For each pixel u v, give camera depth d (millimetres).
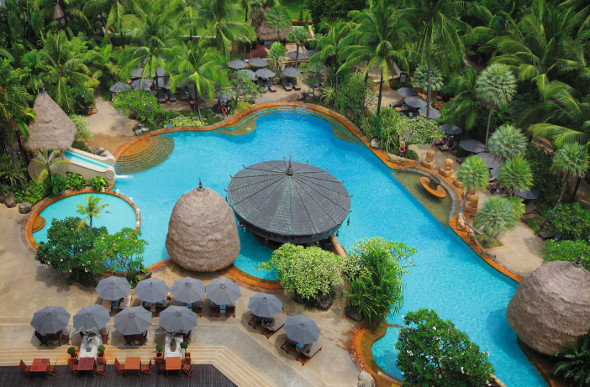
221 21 62531
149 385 32844
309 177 46219
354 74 64375
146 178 52469
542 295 35719
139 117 58469
